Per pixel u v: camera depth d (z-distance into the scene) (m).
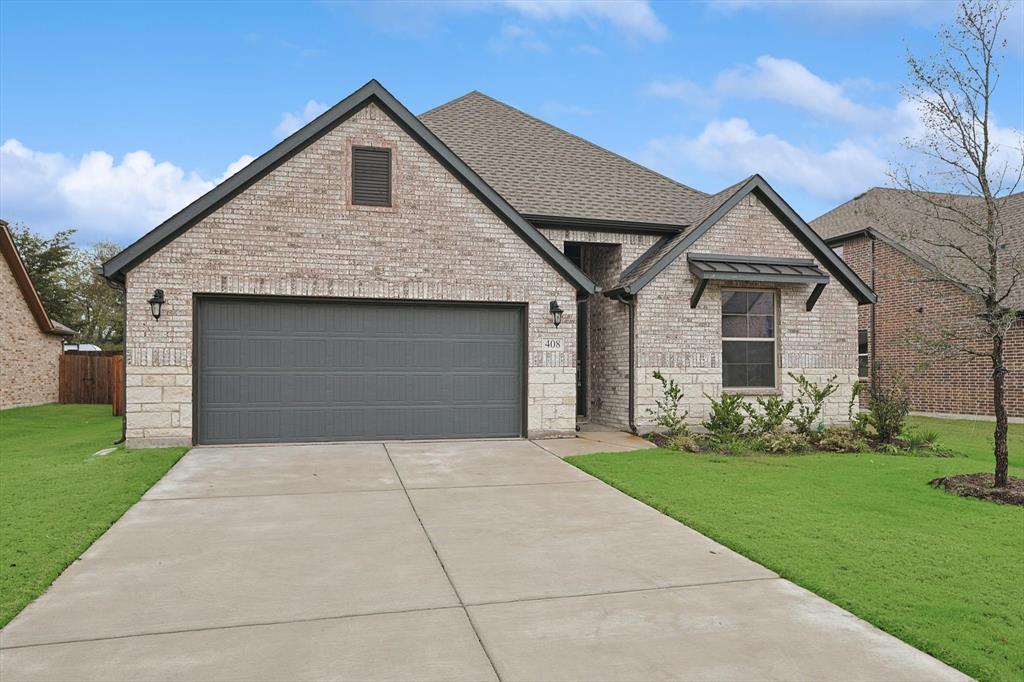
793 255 13.80
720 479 8.58
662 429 12.76
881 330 20.78
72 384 24.48
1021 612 4.32
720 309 13.20
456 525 6.50
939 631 4.02
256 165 10.83
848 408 13.91
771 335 13.73
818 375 13.77
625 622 4.19
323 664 3.60
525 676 3.48
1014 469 9.66
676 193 15.19
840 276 13.90
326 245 11.18
